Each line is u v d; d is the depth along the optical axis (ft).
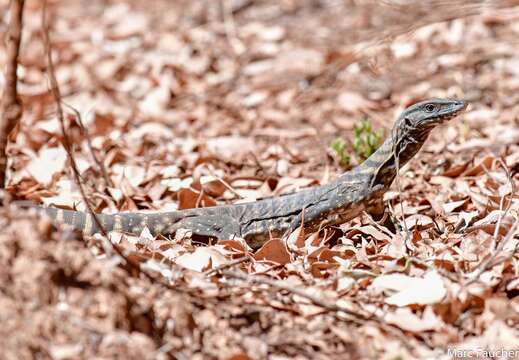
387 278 22.36
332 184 28.19
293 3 61.16
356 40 52.90
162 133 42.68
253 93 48.75
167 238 27.50
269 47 54.60
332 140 41.27
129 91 50.49
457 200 30.78
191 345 19.60
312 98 47.44
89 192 32.14
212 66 53.16
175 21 60.23
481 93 44.62
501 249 22.81
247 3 61.72
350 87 48.03
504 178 31.94
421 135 27.89
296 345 20.21
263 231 27.73
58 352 18.25
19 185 32.78
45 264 19.01
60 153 35.27
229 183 34.32
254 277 21.66
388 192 32.17
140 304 19.69
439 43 50.80
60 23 61.11
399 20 52.60
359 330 20.72
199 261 23.77
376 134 36.24
